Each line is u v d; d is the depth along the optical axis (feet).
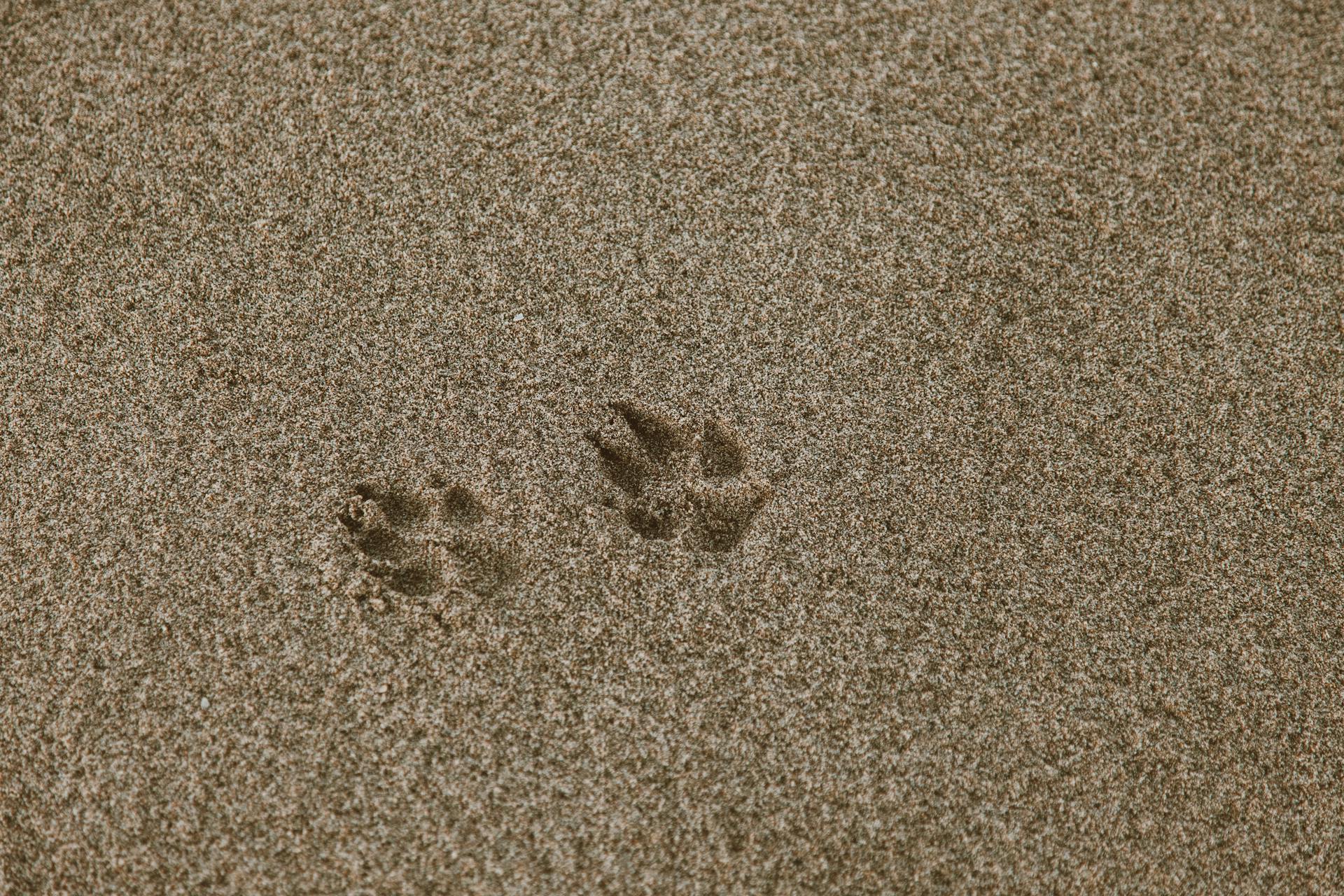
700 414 5.33
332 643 5.22
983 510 5.30
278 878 5.15
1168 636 5.26
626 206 5.44
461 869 5.16
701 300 5.39
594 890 5.16
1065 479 5.32
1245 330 5.40
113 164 5.44
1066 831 5.19
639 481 5.31
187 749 5.19
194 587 5.24
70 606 5.24
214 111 5.47
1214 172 5.48
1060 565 5.28
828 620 5.24
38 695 5.21
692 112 5.49
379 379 5.34
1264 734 5.23
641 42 5.53
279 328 5.36
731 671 5.22
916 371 5.36
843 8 5.57
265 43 5.51
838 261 5.42
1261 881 5.18
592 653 5.22
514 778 5.18
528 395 5.33
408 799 5.17
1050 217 5.45
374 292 5.38
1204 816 5.20
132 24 5.51
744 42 5.54
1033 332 5.39
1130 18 5.57
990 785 5.20
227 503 5.27
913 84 5.52
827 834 5.18
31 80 5.48
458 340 5.36
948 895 5.16
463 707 5.20
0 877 5.15
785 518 5.28
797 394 5.34
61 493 5.28
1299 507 5.32
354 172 5.44
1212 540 5.30
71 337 5.35
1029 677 5.24
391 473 5.29
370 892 5.15
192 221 5.41
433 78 5.50
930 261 5.42
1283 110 5.52
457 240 5.41
